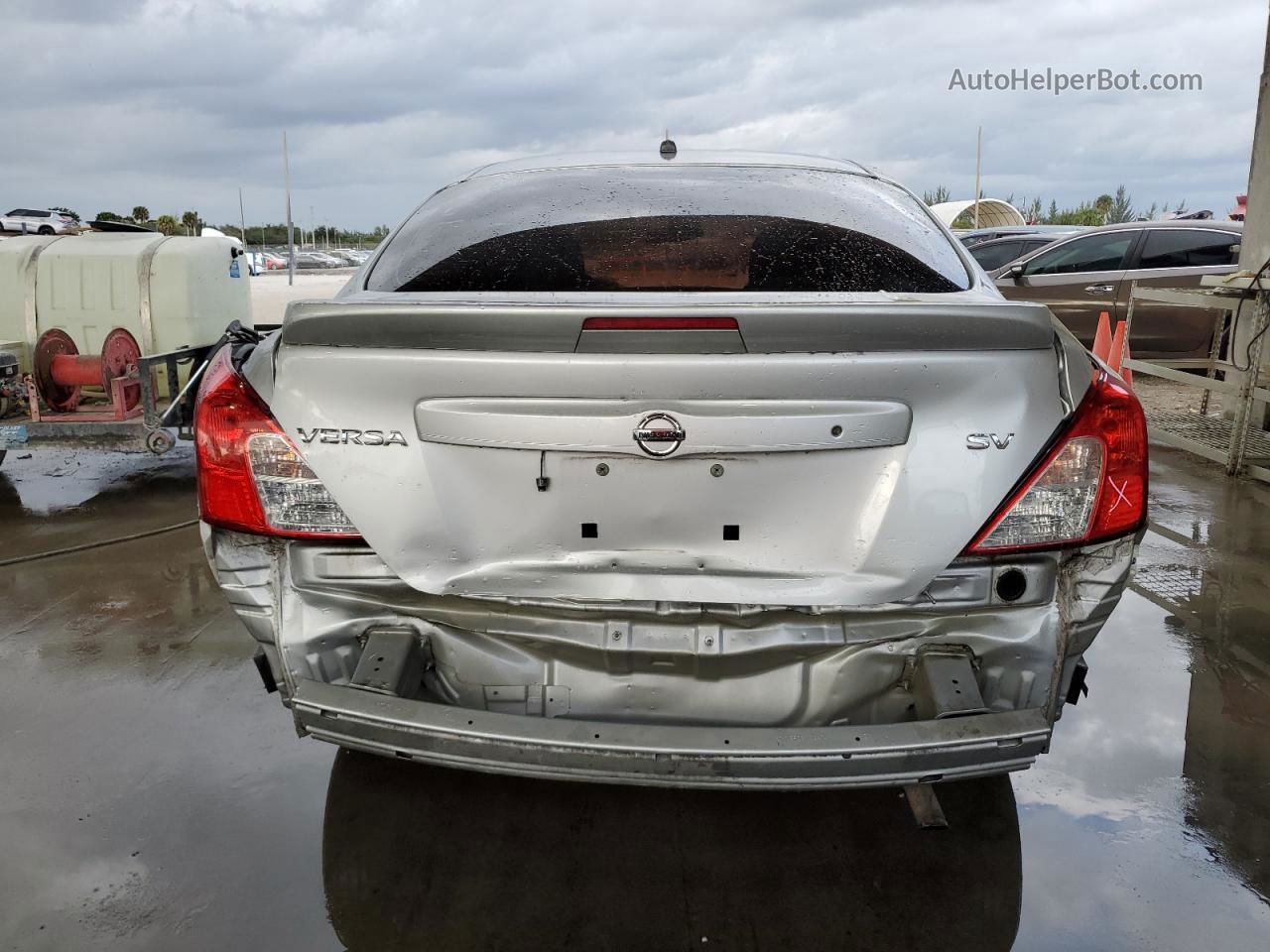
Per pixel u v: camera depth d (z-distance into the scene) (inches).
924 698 77.5
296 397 76.2
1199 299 244.7
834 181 110.6
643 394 71.9
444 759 73.6
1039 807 98.1
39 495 217.9
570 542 75.4
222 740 110.4
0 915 81.9
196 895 84.7
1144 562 170.9
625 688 80.7
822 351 71.7
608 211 101.0
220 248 235.3
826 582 74.5
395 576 78.5
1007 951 78.9
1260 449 242.5
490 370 72.6
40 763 105.5
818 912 83.3
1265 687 124.4
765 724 80.5
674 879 87.4
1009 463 74.3
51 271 217.6
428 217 105.3
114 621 144.9
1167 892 85.8
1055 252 394.6
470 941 79.7
